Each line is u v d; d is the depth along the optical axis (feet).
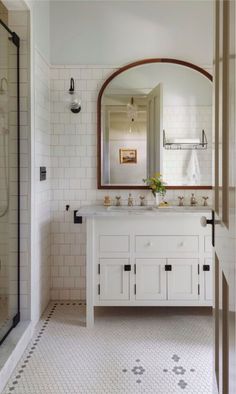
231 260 2.84
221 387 3.61
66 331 8.11
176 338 7.78
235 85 2.59
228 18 2.94
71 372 6.40
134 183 10.03
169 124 10.00
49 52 9.82
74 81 9.91
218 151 3.69
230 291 2.90
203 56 9.91
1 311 7.17
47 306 9.66
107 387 5.95
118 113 9.96
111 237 8.54
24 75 7.82
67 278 10.11
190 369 6.50
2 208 7.36
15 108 7.79
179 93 9.96
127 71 9.90
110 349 7.25
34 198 8.16
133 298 8.59
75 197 10.07
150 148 10.00
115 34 9.89
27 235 7.92
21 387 5.96
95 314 9.23
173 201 10.03
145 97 9.94
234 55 2.62
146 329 8.26
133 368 6.54
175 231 8.56
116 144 10.00
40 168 8.75
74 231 10.09
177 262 8.59
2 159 7.36
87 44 9.89
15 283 7.82
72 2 9.85
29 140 7.86
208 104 9.96
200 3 9.85
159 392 5.80
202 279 8.60
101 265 8.55
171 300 8.61
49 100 9.87
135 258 8.58
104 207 9.59
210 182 10.01
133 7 9.86
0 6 7.63
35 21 8.20
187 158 10.02
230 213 2.89
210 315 9.16
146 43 9.90
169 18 9.86
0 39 7.13
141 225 8.56
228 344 3.07
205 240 8.57
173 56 9.93
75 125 9.97
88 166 10.04
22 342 7.07
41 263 8.95
